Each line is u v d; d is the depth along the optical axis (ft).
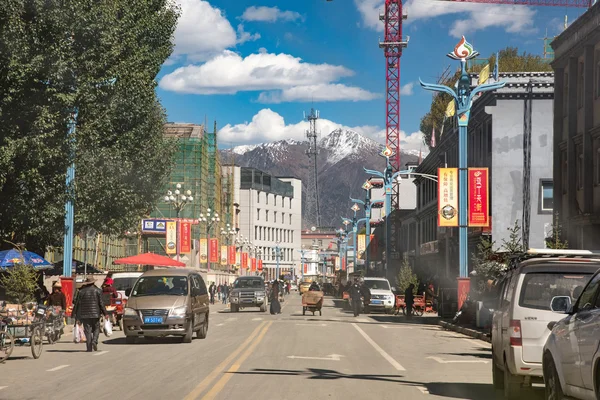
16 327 70.54
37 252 133.49
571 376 33.86
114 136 124.77
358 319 155.53
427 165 267.59
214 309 219.82
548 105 180.86
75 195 115.14
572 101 142.00
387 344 90.48
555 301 36.22
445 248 231.91
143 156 131.75
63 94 98.58
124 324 88.89
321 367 63.26
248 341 92.17
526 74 184.03
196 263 362.33
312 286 177.88
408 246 325.83
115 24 113.60
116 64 117.29
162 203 364.58
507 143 180.96
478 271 120.26
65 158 106.32
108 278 113.60
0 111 95.50
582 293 36.06
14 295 106.63
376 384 52.37
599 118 130.93
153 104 132.46
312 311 172.96
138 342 92.12
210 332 110.83
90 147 115.75
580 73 141.28
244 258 476.95
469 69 287.28
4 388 49.16
